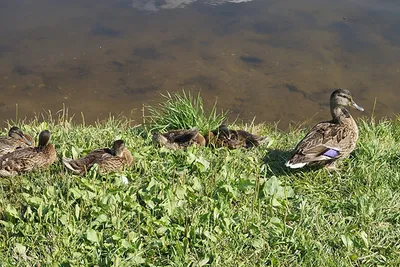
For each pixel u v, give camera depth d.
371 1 16.97
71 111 12.10
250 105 12.47
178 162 7.47
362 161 7.66
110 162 7.13
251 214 6.40
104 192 6.53
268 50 14.52
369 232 6.32
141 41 14.83
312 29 15.46
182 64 13.94
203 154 7.68
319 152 7.28
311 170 7.52
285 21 15.88
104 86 13.06
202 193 6.77
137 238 5.92
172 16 16.14
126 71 13.62
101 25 15.47
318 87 13.12
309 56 14.30
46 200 6.44
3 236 5.98
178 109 8.99
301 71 13.71
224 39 14.99
